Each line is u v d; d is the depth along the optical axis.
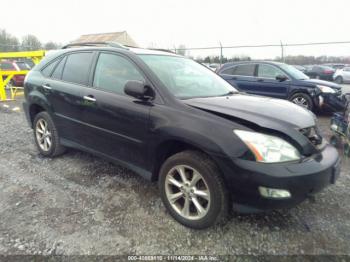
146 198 2.95
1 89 9.96
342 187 3.25
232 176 2.14
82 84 3.43
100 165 3.82
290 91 7.81
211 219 2.31
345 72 20.17
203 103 2.56
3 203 2.83
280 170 2.06
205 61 17.55
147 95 2.69
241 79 8.75
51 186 3.21
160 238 2.32
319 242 2.29
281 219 2.61
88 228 2.44
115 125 2.96
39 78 4.10
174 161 2.49
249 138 2.14
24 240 2.27
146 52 3.27
